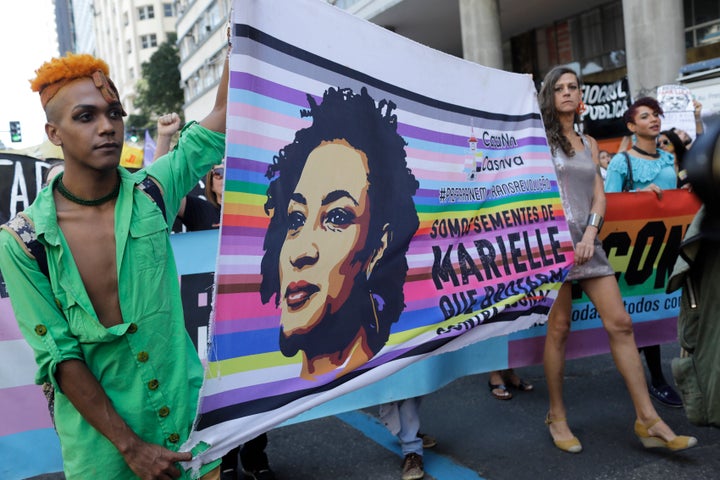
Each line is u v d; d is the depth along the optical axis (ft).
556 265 10.59
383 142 8.25
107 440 5.43
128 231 5.45
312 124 7.13
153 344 5.48
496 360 12.32
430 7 58.13
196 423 5.59
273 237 6.59
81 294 5.21
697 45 46.50
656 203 13.38
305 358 6.89
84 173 5.34
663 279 13.61
